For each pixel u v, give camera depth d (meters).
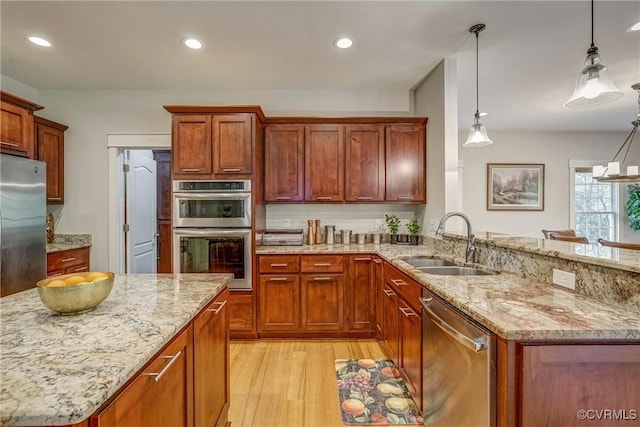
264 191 3.36
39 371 0.79
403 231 3.74
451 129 2.90
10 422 0.63
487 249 2.13
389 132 3.36
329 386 2.29
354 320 3.10
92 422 0.72
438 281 1.71
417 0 2.05
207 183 3.04
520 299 1.36
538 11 2.16
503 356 1.08
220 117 3.04
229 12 2.18
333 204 3.70
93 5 2.10
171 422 1.12
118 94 3.60
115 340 0.98
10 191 2.47
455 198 2.91
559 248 1.65
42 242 2.76
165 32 2.43
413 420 1.93
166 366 1.05
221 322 1.73
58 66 3.00
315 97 3.64
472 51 2.73
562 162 5.52
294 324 3.09
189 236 3.04
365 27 2.37
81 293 1.19
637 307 1.18
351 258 3.09
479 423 1.18
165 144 3.61
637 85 3.44
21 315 1.22
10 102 2.61
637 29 2.38
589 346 1.04
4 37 2.49
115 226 3.62
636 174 3.36
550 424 1.03
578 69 3.09
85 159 3.61
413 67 3.06
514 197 5.48
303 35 2.47
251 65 3.00
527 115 4.60
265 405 2.07
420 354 1.83
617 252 1.49
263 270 3.08
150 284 1.72
